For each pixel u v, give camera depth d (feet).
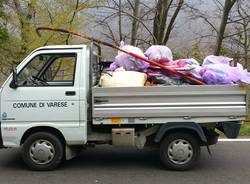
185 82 24.30
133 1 68.08
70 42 52.75
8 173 23.38
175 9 70.64
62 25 51.96
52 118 23.12
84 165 25.00
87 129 23.48
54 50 23.63
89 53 23.54
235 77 23.34
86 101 23.11
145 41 69.82
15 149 29.37
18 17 51.88
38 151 23.41
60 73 24.86
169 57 25.12
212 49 69.00
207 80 23.80
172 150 23.43
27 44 51.52
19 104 23.20
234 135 23.16
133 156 27.20
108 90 22.80
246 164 24.99
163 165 24.50
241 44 72.02
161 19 69.82
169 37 71.00
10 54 51.72
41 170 23.61
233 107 22.82
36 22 52.90
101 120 23.03
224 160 25.95
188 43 67.92
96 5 56.34
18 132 23.26
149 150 28.86
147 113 22.84
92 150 29.04
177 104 22.82
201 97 22.81
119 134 23.36
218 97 22.81
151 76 24.47
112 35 65.00
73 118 23.07
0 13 50.52
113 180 21.89
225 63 25.20
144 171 23.59
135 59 24.70
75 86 23.07
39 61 24.04
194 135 23.48
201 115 22.85
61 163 25.38
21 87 23.26
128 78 23.56
